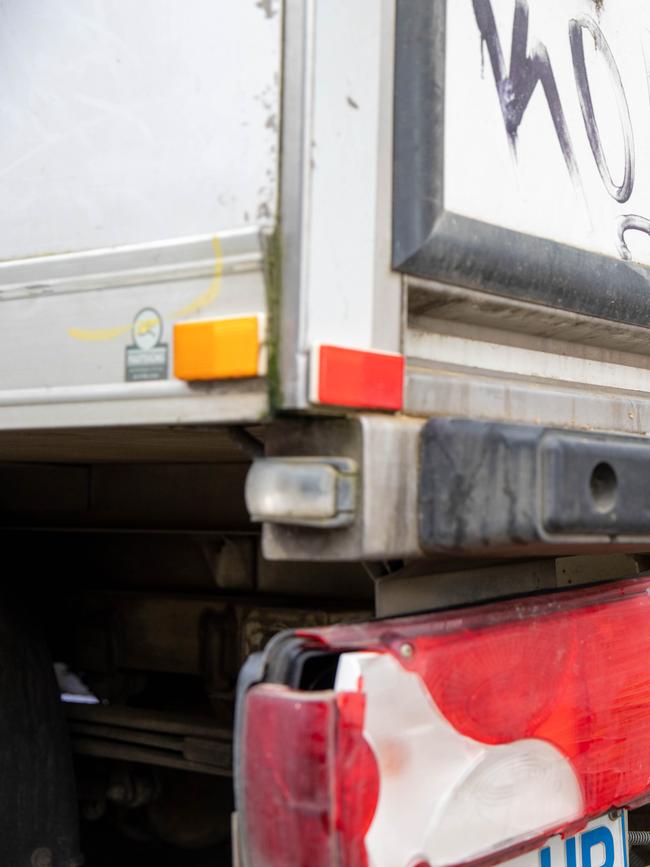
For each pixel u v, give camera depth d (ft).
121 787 9.27
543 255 6.56
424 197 5.73
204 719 8.91
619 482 6.14
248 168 5.38
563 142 6.91
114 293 5.83
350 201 5.47
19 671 8.34
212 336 5.35
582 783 6.50
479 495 5.57
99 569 10.03
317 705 5.16
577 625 6.60
